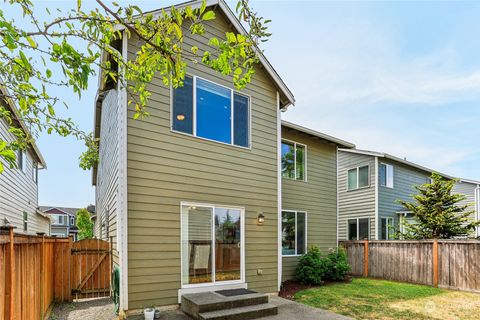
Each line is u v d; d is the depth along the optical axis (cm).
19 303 352
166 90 606
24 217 1201
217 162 670
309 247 966
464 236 1140
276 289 740
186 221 611
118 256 556
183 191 611
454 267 848
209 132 664
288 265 934
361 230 1423
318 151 1078
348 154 1523
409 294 761
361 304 655
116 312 585
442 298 723
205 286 618
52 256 684
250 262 702
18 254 346
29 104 274
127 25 236
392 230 1405
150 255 555
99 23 227
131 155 554
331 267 928
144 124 573
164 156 593
